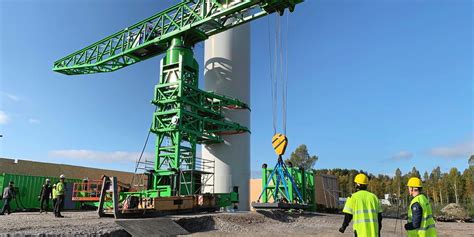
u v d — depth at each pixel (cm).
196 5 2753
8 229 1233
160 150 2702
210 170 3228
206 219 1883
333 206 3728
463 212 3950
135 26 3150
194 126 2819
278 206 1808
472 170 9031
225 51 3366
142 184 2788
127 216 1783
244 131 3259
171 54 2836
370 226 689
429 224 695
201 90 2889
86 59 3522
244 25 3484
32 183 2831
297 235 1559
